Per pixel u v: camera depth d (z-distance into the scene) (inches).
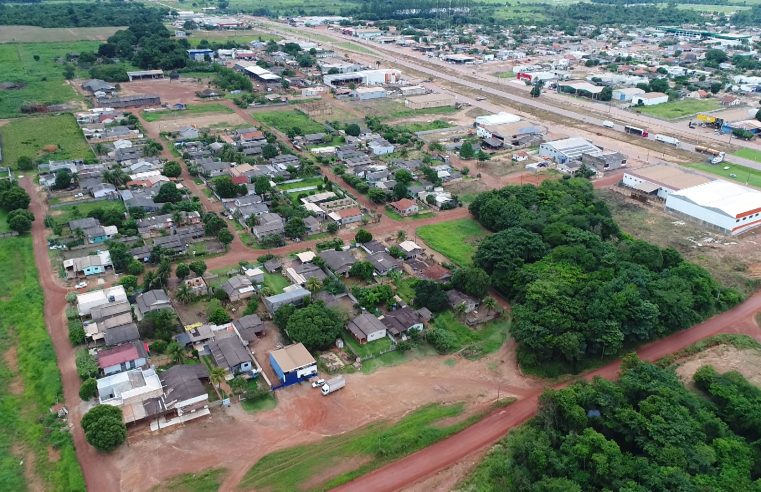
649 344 3912.4
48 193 5954.7
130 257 4653.1
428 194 6166.3
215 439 3070.9
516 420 3253.0
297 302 4138.8
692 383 3523.6
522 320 3718.0
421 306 4205.2
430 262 4874.5
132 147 7180.1
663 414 2960.1
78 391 3336.6
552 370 3624.5
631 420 2960.1
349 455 2974.9
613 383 3280.0
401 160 7071.9
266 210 5556.1
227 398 3314.5
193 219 5374.0
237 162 6820.9
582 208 5374.0
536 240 4603.8
